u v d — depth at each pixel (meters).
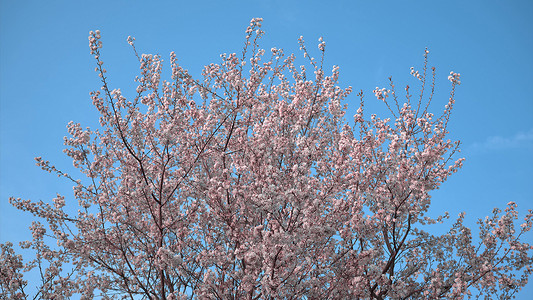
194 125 9.73
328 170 10.15
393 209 9.60
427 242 9.95
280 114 9.98
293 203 7.57
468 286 8.89
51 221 9.62
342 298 8.66
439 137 10.55
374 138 10.20
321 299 8.61
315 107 10.65
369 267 8.27
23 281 9.37
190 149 10.09
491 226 10.09
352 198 8.65
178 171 9.78
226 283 8.35
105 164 9.98
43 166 9.61
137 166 10.02
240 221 9.05
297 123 9.77
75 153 9.48
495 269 9.29
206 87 10.55
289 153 10.12
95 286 9.53
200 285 8.29
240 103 9.38
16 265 9.39
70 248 8.90
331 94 10.55
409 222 9.57
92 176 9.69
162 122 10.13
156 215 9.70
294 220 7.88
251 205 7.82
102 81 8.48
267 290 7.34
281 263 7.36
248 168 9.25
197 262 9.07
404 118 11.04
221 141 9.94
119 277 9.58
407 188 9.47
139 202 9.65
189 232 9.37
